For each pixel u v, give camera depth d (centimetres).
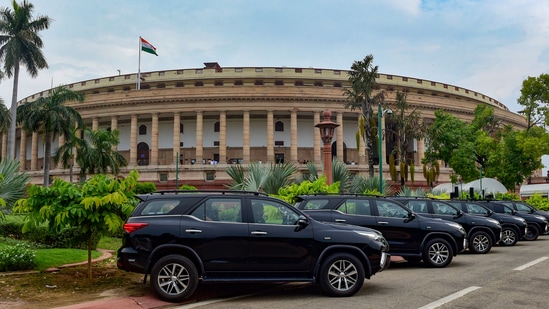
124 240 824
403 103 3750
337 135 5594
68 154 4325
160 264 801
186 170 5375
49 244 1480
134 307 759
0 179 1196
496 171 3625
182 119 5959
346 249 870
